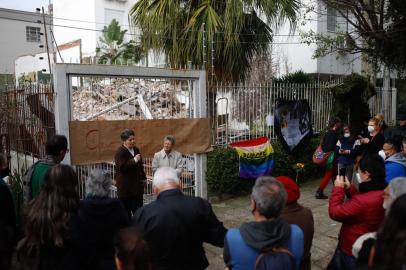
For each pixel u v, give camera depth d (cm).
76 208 280
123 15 2148
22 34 2888
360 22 1033
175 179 282
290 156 881
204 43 881
